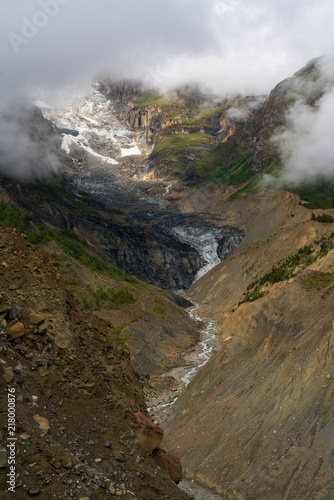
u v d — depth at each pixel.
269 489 31.25
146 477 13.78
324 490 28.12
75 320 18.69
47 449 12.06
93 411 14.95
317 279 58.88
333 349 37.34
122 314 94.81
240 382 48.97
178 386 74.19
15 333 14.88
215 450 39.47
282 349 47.66
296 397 37.12
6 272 16.84
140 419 15.81
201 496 34.91
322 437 31.92
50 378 14.66
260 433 36.91
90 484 12.04
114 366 18.33
